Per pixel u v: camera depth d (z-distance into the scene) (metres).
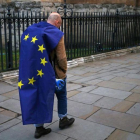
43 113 2.92
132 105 4.33
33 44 2.86
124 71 6.77
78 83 5.67
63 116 3.42
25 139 3.26
